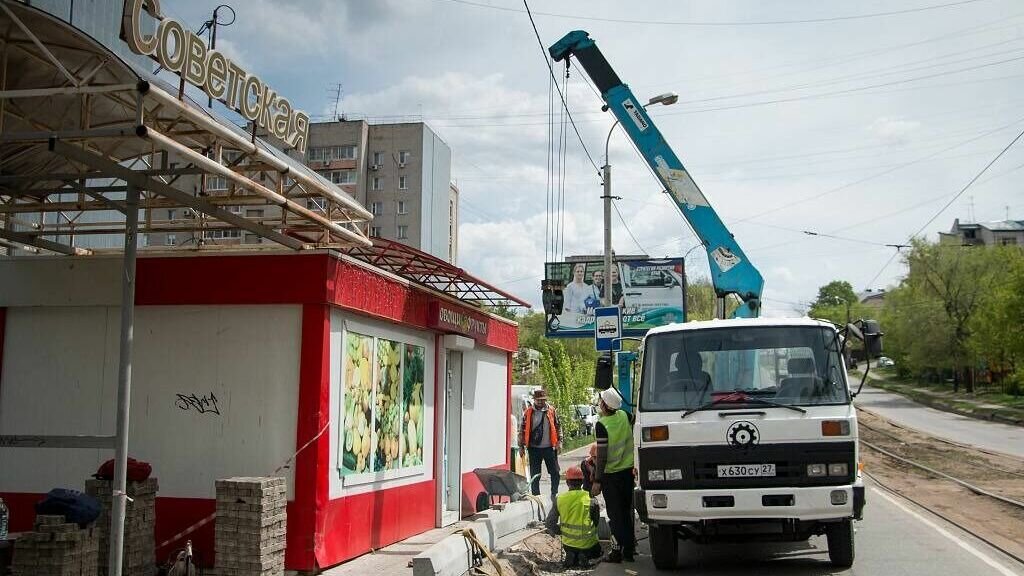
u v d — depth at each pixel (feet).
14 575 23.18
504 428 57.00
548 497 49.98
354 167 229.04
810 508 28.32
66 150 21.74
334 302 31.50
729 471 28.89
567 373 110.01
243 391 31.40
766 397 30.01
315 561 29.91
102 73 24.67
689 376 30.86
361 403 34.55
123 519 24.23
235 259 31.68
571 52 48.44
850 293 525.75
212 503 31.04
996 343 197.16
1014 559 34.04
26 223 34.50
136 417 32.01
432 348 43.60
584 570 33.47
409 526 39.32
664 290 126.41
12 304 32.99
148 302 32.09
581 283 127.54
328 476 31.14
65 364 32.86
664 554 31.96
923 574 30.63
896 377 332.19
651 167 46.26
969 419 165.68
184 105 21.54
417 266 39.70
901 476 73.00
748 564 33.42
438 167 244.01
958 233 384.06
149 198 28.19
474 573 30.53
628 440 34.76
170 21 21.67
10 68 24.68
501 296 46.70
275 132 26.76
